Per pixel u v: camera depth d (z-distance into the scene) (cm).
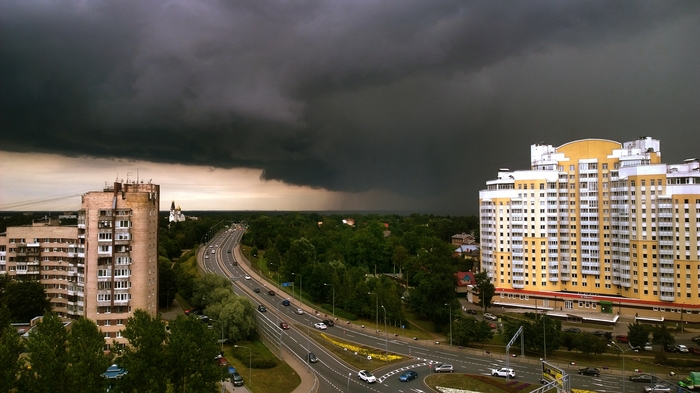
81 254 14238
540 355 13575
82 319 8925
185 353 8494
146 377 8062
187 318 9394
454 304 16438
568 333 13588
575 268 19962
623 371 11075
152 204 14600
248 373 11600
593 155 19875
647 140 19300
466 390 10525
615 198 19088
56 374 7438
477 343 14900
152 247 14600
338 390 10538
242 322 14312
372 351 13738
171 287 18850
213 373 8556
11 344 7500
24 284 15350
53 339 8119
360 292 18050
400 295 19550
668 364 12588
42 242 17238
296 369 12038
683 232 17062
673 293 17138
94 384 7475
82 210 14188
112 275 13762
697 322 16588
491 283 19700
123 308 13812
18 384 7169
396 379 11312
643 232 17838
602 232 19438
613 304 18175
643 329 13875
